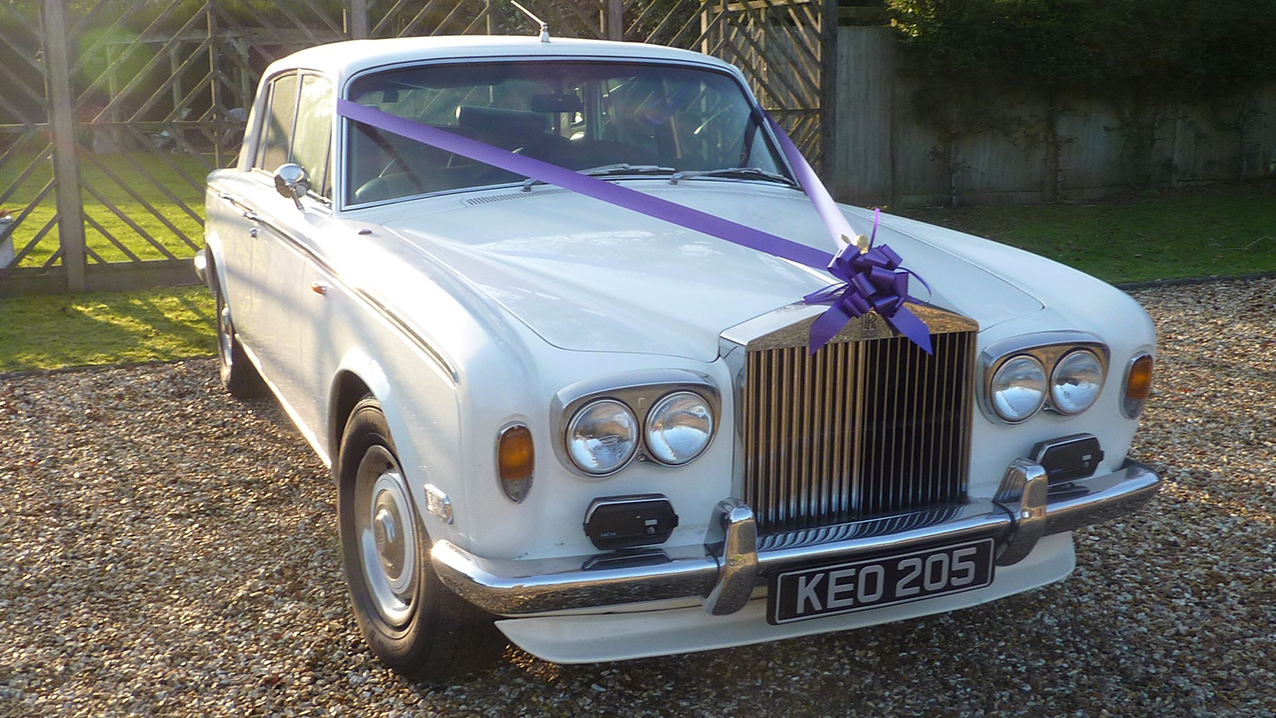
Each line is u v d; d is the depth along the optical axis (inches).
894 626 127.5
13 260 322.3
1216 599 133.0
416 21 351.9
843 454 103.3
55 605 131.9
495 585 91.5
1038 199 541.0
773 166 164.4
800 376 99.8
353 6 343.0
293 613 130.2
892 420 104.6
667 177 151.6
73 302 314.7
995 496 109.0
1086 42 503.2
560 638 101.9
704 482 98.3
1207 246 387.2
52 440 194.1
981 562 106.3
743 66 431.8
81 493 168.9
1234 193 539.8
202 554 146.9
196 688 113.7
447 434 95.5
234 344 211.0
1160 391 220.5
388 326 108.6
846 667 118.6
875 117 510.9
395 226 132.5
